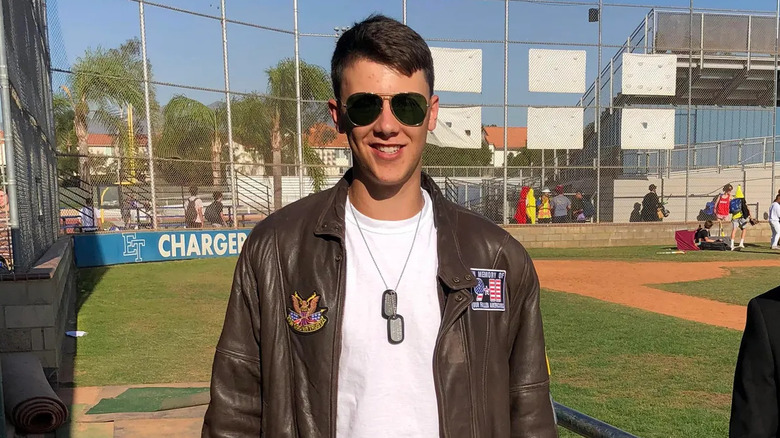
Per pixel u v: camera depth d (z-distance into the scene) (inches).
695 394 181.6
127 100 528.7
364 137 56.3
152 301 335.6
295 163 644.7
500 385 57.5
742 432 64.4
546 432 58.7
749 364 64.6
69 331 263.0
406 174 56.8
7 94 194.7
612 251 650.2
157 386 190.2
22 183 220.1
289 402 55.9
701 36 746.2
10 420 145.8
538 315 60.9
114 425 157.8
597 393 182.4
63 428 155.4
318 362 54.6
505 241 59.7
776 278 450.6
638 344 245.0
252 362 57.5
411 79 56.1
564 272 482.3
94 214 542.3
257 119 613.6
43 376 167.5
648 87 724.7
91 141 558.3
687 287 407.8
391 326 54.4
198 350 235.3
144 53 521.7
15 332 189.6
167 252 523.2
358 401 53.5
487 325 57.0
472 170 823.1
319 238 57.5
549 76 692.7
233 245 560.4
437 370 54.2
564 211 729.6
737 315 312.0
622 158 770.2
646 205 738.8
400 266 56.8
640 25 729.0
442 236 58.1
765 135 838.5
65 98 530.6
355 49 56.4
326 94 651.5
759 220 765.3
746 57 759.7
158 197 609.0
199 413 167.0
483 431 55.7
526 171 826.2
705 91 812.0
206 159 581.3
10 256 205.2
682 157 818.8
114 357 225.0
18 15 240.2
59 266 240.7
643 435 149.9
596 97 742.5
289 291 56.7
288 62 643.5
